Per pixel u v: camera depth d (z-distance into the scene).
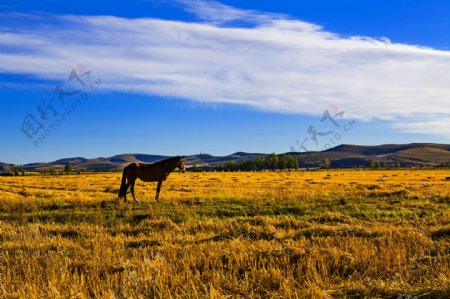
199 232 14.47
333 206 20.45
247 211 19.78
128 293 7.83
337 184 41.06
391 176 64.88
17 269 9.48
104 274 9.05
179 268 9.24
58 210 20.64
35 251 11.00
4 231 14.22
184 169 24.00
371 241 11.62
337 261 9.49
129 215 18.84
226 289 8.14
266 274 8.62
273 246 10.90
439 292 7.42
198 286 8.13
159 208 20.62
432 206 20.14
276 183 44.38
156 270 8.98
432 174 74.44
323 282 8.49
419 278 8.52
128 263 9.61
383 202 21.50
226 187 37.09
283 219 16.39
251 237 13.07
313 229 13.50
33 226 15.19
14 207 21.58
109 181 52.34
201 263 9.61
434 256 10.21
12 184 45.59
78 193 30.81
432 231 13.51
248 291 8.07
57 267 9.37
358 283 8.16
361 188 32.66
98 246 11.59
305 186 37.78
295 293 7.57
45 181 52.69
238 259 9.65
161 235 13.71
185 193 28.91
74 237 14.01
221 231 14.44
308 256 9.84
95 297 7.71
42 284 8.45
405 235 12.30
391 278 8.61
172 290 8.11
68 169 115.50
